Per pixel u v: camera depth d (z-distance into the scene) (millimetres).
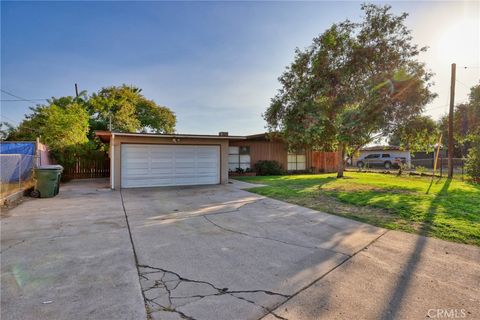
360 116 11516
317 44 13156
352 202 7020
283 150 18188
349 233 4473
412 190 9016
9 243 3869
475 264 3195
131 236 4277
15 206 6633
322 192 8789
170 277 2836
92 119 20438
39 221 5176
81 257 3365
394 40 12195
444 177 14078
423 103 11930
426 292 2541
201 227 4852
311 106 12984
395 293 2521
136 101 25781
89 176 13891
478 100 13570
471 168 11914
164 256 3432
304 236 4328
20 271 2934
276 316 2148
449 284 2701
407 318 2133
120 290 2537
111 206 6707
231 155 16578
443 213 5609
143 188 10133
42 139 12742
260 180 13070
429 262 3260
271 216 5699
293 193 8680
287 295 2480
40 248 3672
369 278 2838
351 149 15578
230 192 9125
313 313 2191
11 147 9508
